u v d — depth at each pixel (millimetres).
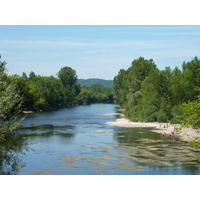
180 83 86125
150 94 86562
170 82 86688
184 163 31781
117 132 58656
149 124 75000
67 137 50844
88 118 92875
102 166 30609
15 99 21578
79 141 46562
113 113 116000
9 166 24453
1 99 20406
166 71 89000
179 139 48969
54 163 31781
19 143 22281
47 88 148500
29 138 49031
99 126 69750
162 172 27844
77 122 79438
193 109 20891
